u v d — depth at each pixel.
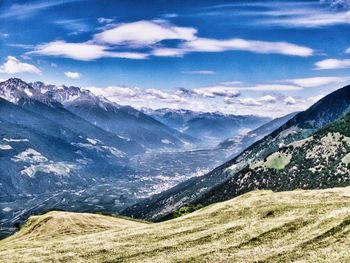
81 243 66.38
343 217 58.75
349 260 45.53
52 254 60.53
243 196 86.00
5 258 60.12
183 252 56.00
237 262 49.84
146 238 64.81
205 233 63.12
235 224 65.44
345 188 80.25
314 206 67.62
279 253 50.91
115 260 55.72
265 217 66.62
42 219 114.81
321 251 49.47
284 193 81.94
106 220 114.75
